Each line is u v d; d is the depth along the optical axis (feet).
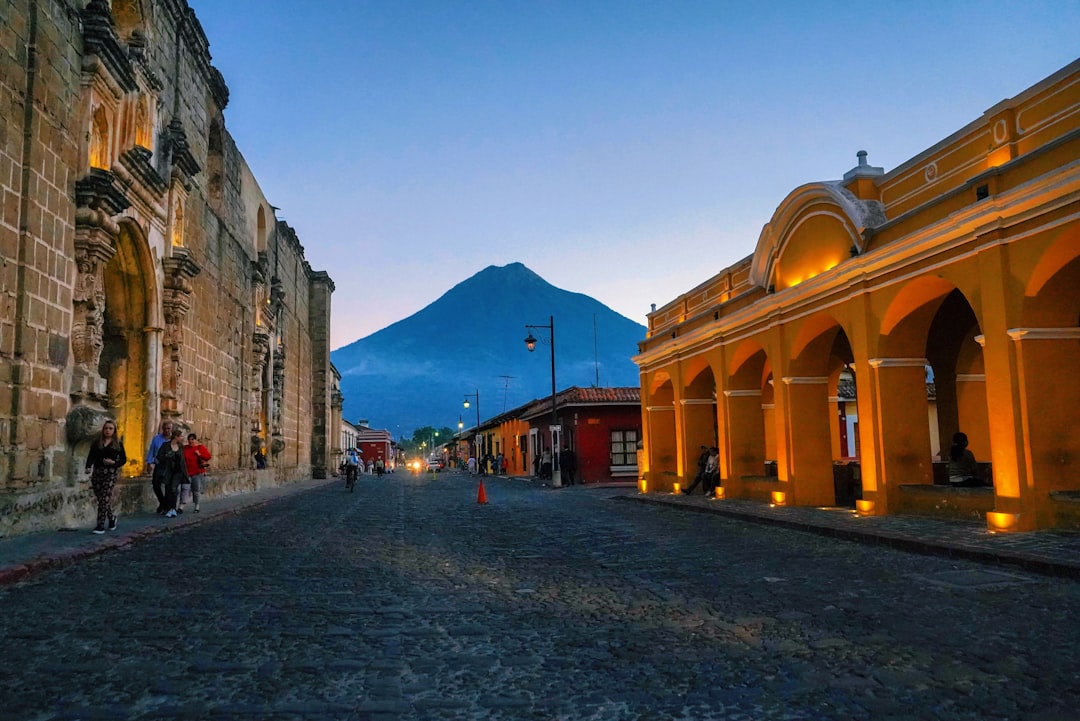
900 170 43.80
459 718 13.66
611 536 42.16
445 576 28.58
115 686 15.30
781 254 56.54
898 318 44.42
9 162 35.73
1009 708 13.75
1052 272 33.94
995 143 36.68
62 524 39.73
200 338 70.13
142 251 54.95
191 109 68.23
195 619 21.16
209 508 58.85
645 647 18.26
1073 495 33.24
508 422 185.88
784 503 55.47
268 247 107.04
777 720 13.42
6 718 13.48
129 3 54.24
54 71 39.78
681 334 77.61
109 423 39.29
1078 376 34.60
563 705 14.26
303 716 13.76
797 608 22.26
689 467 76.18
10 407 35.58
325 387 160.97
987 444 53.21
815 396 54.95
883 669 16.20
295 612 22.16
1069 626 19.33
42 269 38.32
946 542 32.01
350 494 93.20
